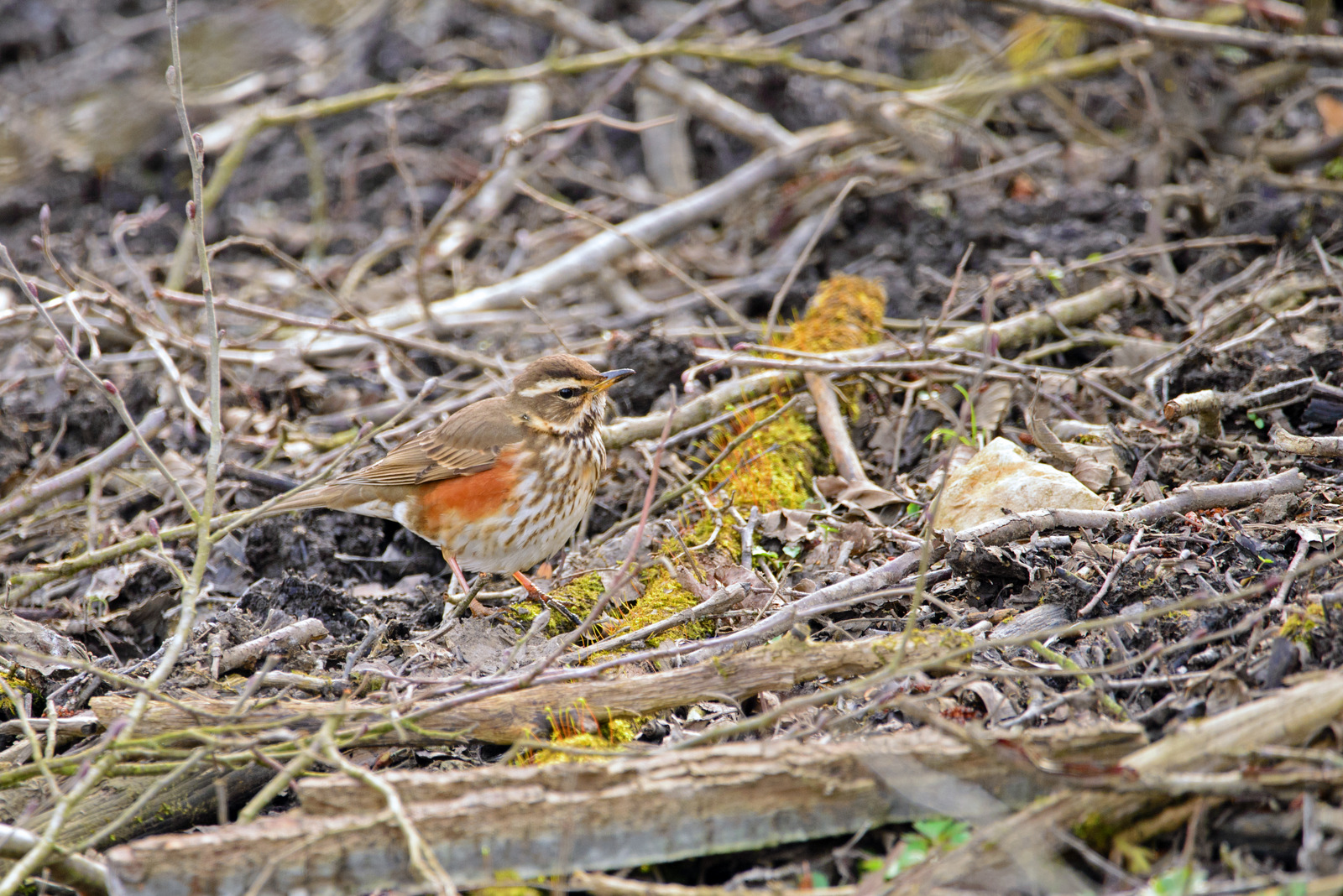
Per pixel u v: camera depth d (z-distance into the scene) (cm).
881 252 1658
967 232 1614
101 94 2162
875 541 1023
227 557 1195
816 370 1160
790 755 680
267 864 648
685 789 670
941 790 655
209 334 977
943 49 2128
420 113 2202
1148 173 1719
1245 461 1019
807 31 1933
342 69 2291
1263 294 1295
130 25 2452
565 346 1421
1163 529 922
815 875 663
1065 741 675
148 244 1964
